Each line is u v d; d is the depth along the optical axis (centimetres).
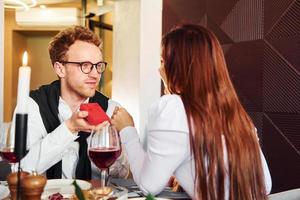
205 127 104
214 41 114
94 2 527
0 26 321
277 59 240
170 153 109
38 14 568
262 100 253
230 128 106
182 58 113
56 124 156
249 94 264
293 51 228
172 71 116
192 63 111
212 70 111
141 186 115
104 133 116
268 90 248
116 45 411
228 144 104
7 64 643
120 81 400
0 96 324
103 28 526
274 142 244
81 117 126
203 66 110
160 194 120
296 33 226
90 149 115
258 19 255
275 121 243
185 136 108
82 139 150
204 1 308
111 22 520
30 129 152
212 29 300
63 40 151
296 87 227
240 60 272
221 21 290
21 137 75
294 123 229
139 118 357
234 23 277
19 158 76
